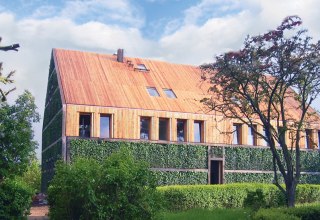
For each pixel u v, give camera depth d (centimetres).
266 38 1728
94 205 1108
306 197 2703
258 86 1945
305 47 1733
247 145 3036
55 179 1220
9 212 1354
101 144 2602
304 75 1764
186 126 2878
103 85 2858
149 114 2769
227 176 2942
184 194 2212
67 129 2558
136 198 1156
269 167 3092
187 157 2828
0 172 1356
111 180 1121
